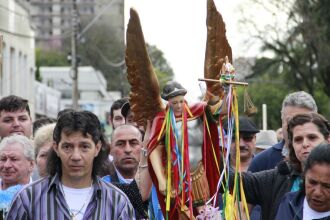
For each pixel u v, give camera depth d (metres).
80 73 60.03
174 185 5.89
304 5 43.25
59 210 5.75
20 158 7.57
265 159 8.28
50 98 51.53
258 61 46.97
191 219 5.79
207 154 6.02
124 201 5.91
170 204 5.91
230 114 5.88
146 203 6.79
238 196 6.05
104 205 5.84
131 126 7.91
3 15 38.84
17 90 42.66
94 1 63.53
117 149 7.87
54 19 114.56
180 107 5.93
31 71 47.06
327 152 5.52
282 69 47.38
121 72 56.38
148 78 5.86
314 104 7.91
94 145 5.81
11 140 7.68
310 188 5.59
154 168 5.91
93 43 54.69
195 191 5.96
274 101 52.84
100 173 6.61
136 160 7.86
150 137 5.93
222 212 6.05
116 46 54.94
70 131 5.72
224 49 5.93
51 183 5.82
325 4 42.78
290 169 6.56
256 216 7.95
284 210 5.97
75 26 38.25
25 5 45.00
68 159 5.74
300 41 44.78
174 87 5.93
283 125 7.98
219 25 5.91
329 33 43.06
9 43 40.38
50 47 77.94
